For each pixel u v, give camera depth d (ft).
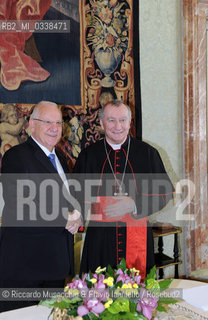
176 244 12.26
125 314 3.89
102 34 11.40
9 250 7.07
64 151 11.00
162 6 12.74
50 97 10.62
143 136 12.79
